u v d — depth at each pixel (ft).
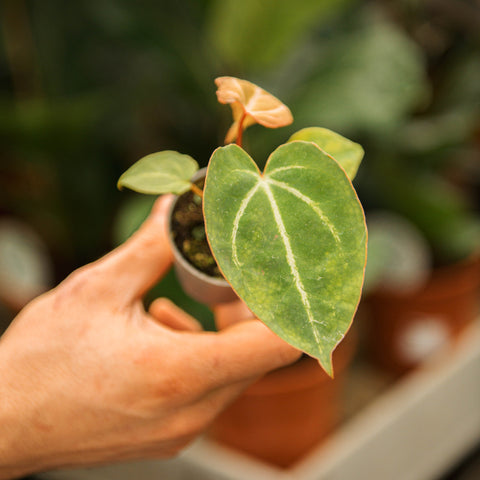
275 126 1.44
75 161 2.97
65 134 2.69
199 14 2.83
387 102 2.73
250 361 1.63
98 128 2.97
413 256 2.77
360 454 2.42
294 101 2.80
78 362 1.63
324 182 1.36
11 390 1.64
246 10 2.37
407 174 2.94
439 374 2.76
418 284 2.76
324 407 2.48
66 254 3.22
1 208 3.14
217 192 1.33
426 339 2.84
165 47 2.92
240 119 1.51
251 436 2.42
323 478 2.25
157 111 3.19
